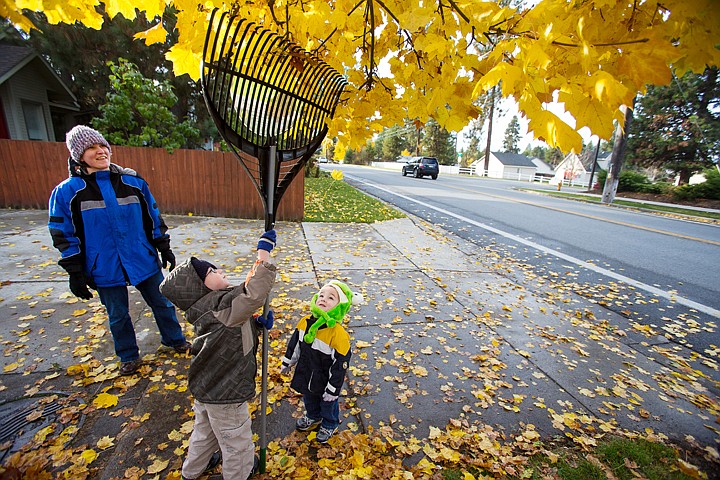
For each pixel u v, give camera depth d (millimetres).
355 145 2242
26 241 5789
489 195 17969
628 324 4383
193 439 1858
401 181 23844
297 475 1987
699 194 19656
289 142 1788
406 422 2492
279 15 1799
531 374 3184
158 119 8680
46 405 2402
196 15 1545
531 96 1135
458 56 1544
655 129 26484
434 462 2166
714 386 3215
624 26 1204
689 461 2332
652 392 3035
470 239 8328
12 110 11031
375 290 4801
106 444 2121
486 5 1313
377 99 2041
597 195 22484
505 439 2406
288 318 3805
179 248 6020
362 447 2209
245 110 1589
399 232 8398
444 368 3164
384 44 2055
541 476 2109
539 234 9141
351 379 2910
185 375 2785
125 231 2541
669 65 1212
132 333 2748
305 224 8586
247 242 6590
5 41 11938
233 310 1675
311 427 2338
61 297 3934
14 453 2025
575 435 2479
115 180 2521
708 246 8477
